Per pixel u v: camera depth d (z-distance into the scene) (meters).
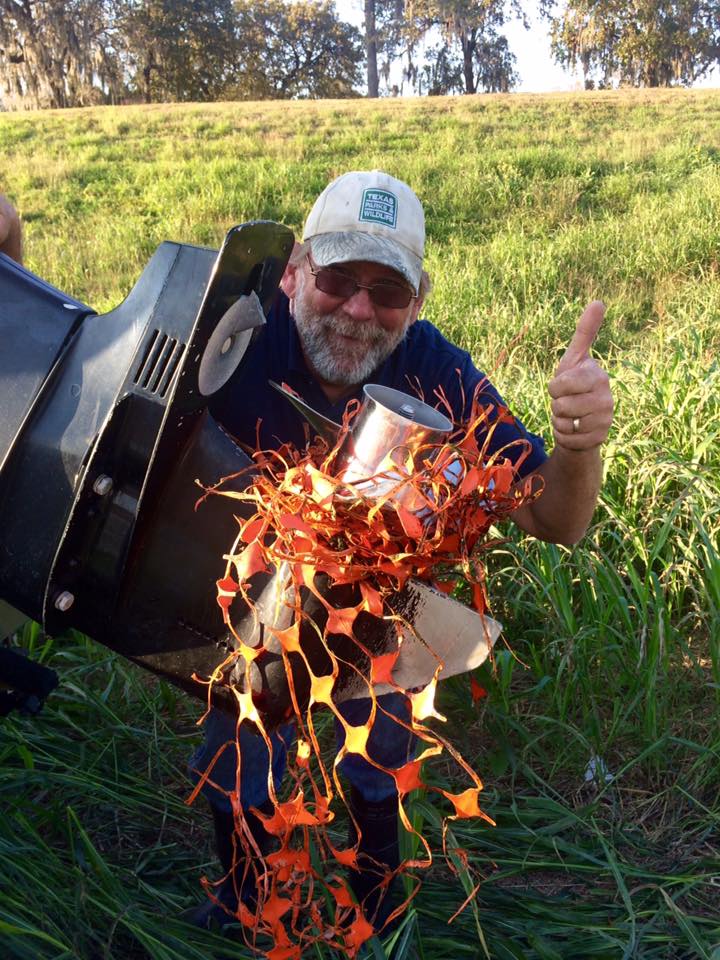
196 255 1.50
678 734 3.08
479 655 1.52
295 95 72.50
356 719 2.08
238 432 2.10
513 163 17.22
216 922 2.25
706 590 3.35
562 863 2.54
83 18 62.38
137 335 1.50
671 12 60.28
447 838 2.26
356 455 1.46
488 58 70.00
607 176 16.16
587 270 10.36
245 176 17.67
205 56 66.69
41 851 2.30
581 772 2.94
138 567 1.57
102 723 3.00
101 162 20.53
